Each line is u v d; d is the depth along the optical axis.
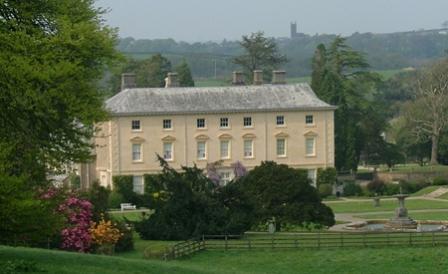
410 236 87.69
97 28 48.88
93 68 49.62
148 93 162.38
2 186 44.28
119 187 154.50
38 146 48.06
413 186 166.38
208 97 163.88
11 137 46.69
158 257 81.56
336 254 83.94
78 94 47.94
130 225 94.56
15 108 44.75
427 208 136.75
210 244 86.94
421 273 76.19
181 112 160.38
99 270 54.56
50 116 45.94
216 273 63.19
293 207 102.31
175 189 93.81
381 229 107.19
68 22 46.62
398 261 80.44
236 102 164.00
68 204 80.69
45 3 47.56
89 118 47.59
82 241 82.38
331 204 146.62
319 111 166.25
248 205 95.62
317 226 103.62
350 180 178.25
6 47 44.09
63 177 119.56
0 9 45.62
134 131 158.88
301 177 104.44
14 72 43.00
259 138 164.12
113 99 163.50
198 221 92.38
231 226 91.62
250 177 104.38
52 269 51.22
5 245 63.88
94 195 90.31
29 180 48.44
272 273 74.88
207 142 162.00
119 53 49.72
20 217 46.19
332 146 166.75
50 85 45.22
